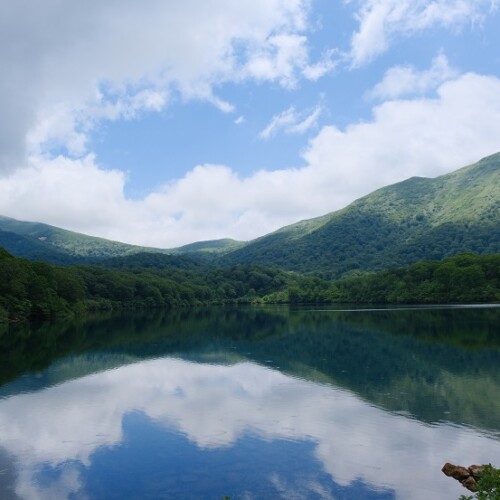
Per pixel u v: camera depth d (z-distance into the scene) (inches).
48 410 1391.5
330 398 1491.1
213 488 876.0
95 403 1467.8
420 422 1238.3
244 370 1972.2
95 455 1041.5
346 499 826.2
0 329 3617.1
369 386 1637.6
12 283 4256.9
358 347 2549.2
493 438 1113.4
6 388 1670.8
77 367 2066.9
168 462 997.8
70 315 5083.7
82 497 845.2
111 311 6889.8
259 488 873.5
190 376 1866.4
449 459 996.6
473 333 3021.7
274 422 1259.8
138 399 1515.7
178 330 3747.5
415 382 1685.5
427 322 3843.5
